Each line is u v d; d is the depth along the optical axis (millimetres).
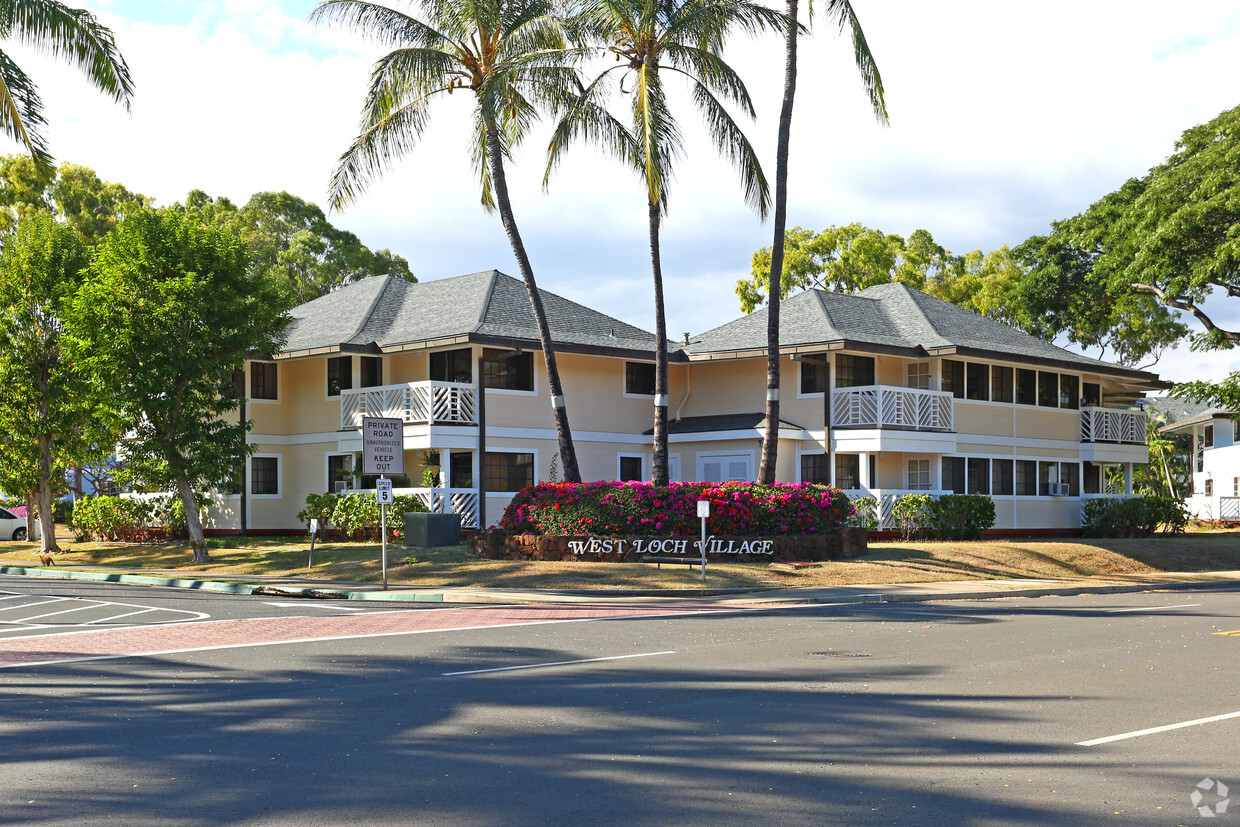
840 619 16766
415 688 10414
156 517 35219
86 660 12500
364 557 26328
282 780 6902
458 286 36125
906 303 36719
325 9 25250
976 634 14531
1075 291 43156
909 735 8055
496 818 6004
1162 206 33219
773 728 8344
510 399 32250
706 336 37094
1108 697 9555
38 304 31969
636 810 6137
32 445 32438
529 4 25906
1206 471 56750
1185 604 19734
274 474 35781
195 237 27906
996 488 35250
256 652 13133
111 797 6523
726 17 24234
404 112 25859
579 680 10781
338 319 35688
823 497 25953
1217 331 37531
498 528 26344
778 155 26000
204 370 27578
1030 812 6023
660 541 25016
